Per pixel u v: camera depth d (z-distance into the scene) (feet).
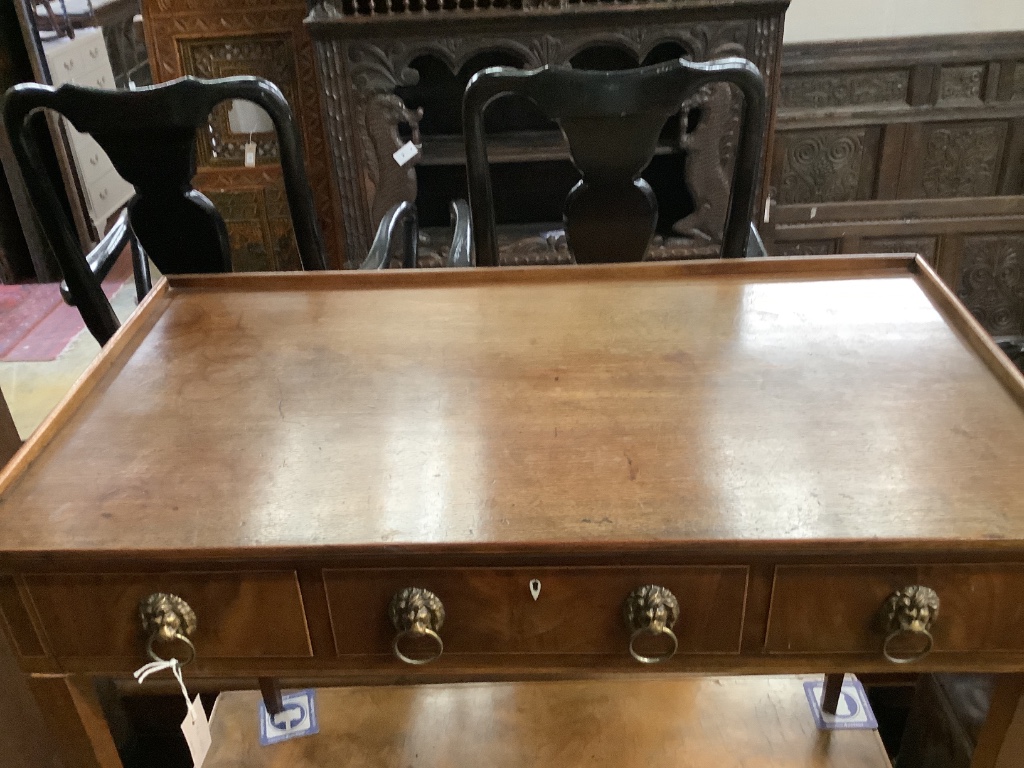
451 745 4.35
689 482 2.85
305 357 3.69
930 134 8.41
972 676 4.26
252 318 4.02
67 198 11.51
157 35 8.17
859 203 8.70
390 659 2.93
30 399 8.99
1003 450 2.97
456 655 2.93
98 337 5.00
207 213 4.64
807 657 2.89
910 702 5.34
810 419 3.16
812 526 2.64
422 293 4.19
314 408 3.33
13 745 4.05
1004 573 2.68
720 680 4.67
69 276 4.77
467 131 4.47
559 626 2.84
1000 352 3.46
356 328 3.90
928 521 2.65
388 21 7.26
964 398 3.27
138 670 2.96
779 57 7.43
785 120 8.30
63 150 11.10
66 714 3.11
